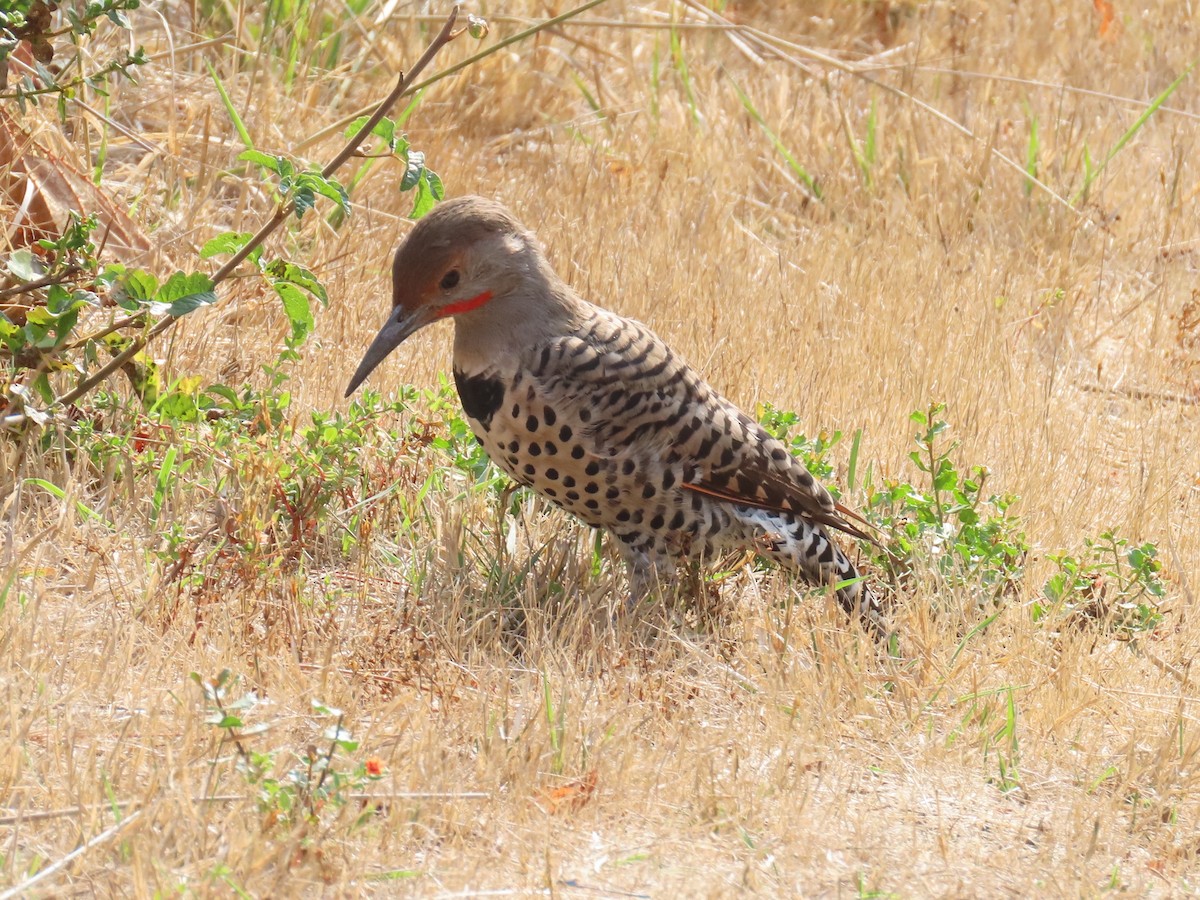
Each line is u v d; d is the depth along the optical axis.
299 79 16.17
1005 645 9.78
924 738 8.83
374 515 10.50
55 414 10.26
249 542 9.37
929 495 11.01
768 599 10.18
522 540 10.66
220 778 7.46
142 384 10.95
